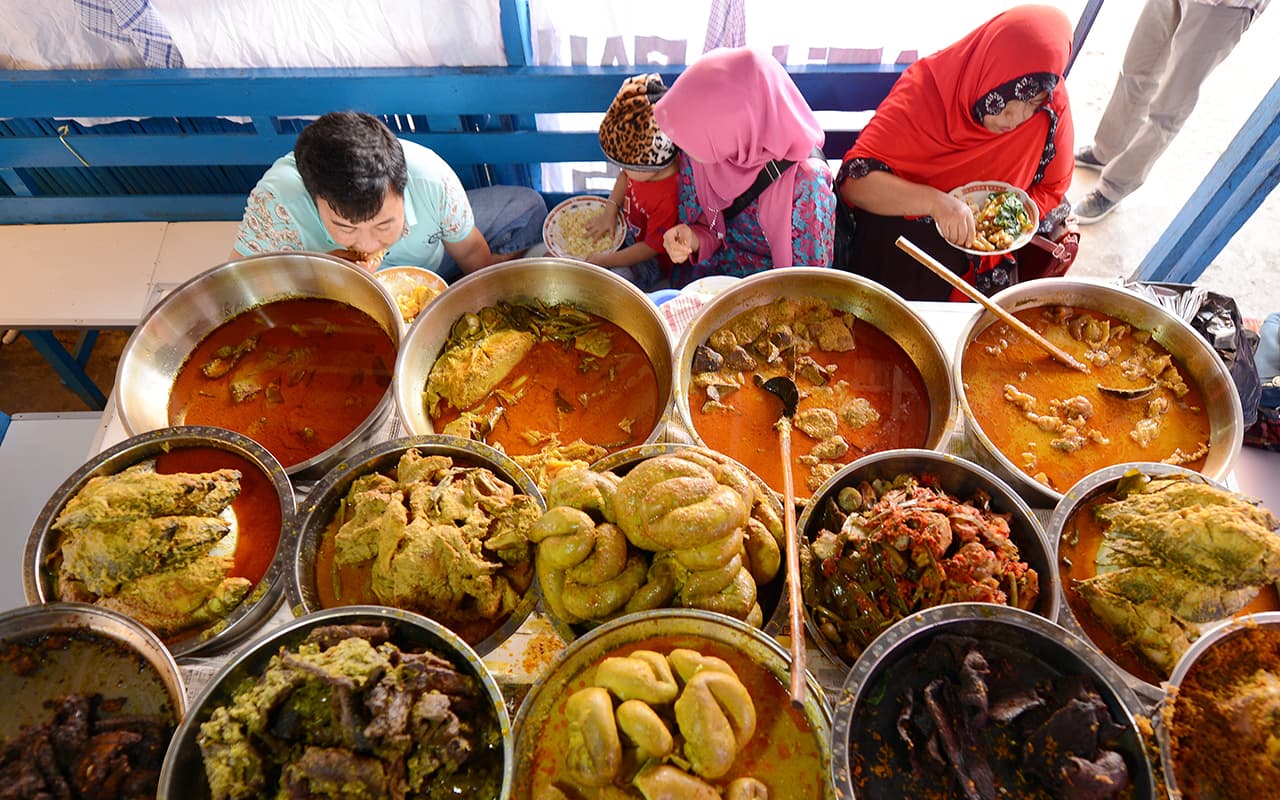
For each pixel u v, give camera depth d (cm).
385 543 142
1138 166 395
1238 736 110
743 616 133
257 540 155
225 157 344
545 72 309
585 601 133
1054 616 130
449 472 155
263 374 190
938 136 293
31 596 138
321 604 145
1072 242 311
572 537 134
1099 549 147
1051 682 120
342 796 110
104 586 140
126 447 158
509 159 356
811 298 203
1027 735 115
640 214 320
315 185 203
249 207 256
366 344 196
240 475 161
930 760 115
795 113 254
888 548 137
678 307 223
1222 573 127
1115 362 190
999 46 267
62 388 406
